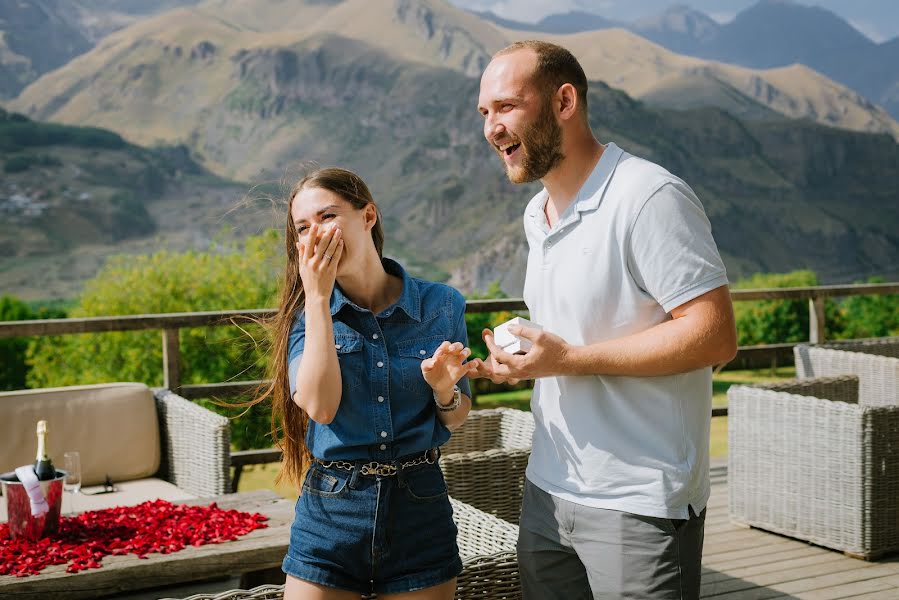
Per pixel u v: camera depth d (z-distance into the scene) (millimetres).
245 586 2822
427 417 1661
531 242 1770
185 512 2910
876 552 3303
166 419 3836
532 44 1620
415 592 1620
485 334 1655
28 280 96375
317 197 1599
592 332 1625
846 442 3309
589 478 1641
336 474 1609
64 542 2617
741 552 3428
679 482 1579
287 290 1689
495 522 2422
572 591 1741
